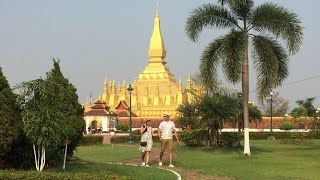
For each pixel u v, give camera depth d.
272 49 29.08
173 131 22.45
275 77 28.11
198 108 41.38
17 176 12.81
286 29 28.22
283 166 22.75
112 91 88.56
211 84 30.27
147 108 83.00
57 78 21.31
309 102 66.38
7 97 16.19
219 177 18.34
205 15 29.78
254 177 18.44
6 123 16.03
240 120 44.00
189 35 30.05
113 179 12.74
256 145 42.06
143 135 22.83
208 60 30.12
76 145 22.20
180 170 20.27
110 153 31.22
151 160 25.83
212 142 39.16
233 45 28.02
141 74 90.31
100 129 66.44
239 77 28.05
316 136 55.75
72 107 21.27
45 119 16.06
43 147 16.28
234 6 28.30
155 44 93.00
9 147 16.36
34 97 16.20
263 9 28.75
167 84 87.56
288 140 47.44
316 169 21.38
